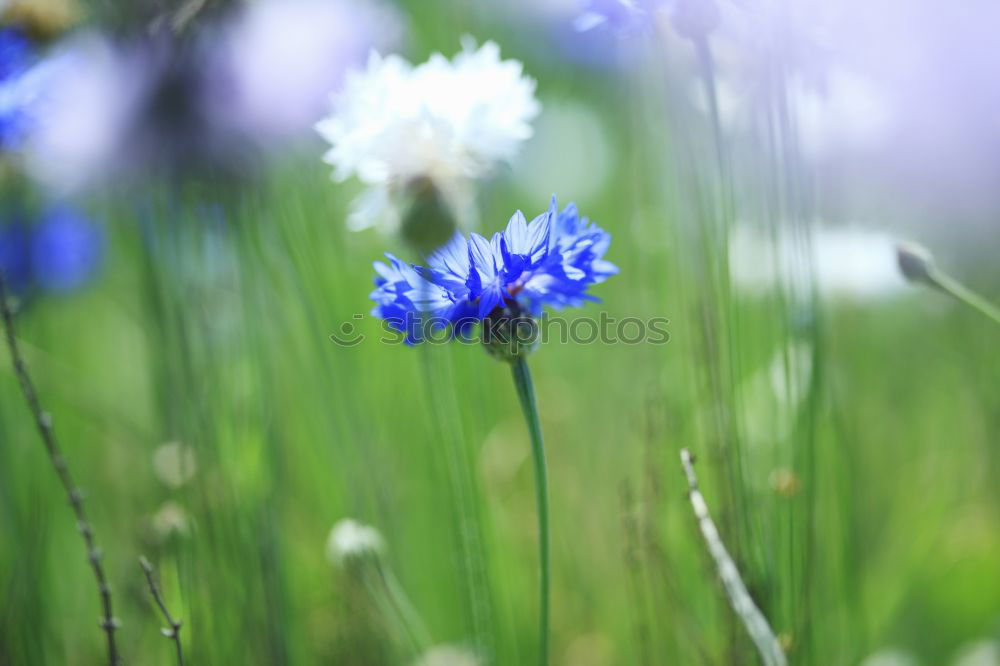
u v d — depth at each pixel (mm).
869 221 500
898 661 474
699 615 463
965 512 505
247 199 460
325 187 504
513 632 472
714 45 441
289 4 457
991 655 472
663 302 511
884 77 455
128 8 451
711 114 408
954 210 493
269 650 453
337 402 492
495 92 434
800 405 430
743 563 417
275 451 470
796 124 422
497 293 372
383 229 448
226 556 462
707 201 439
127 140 450
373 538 440
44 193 507
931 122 470
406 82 437
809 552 422
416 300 379
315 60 453
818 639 442
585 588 502
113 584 500
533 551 511
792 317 426
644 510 449
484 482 490
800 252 432
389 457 505
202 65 445
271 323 499
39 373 512
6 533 485
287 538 485
